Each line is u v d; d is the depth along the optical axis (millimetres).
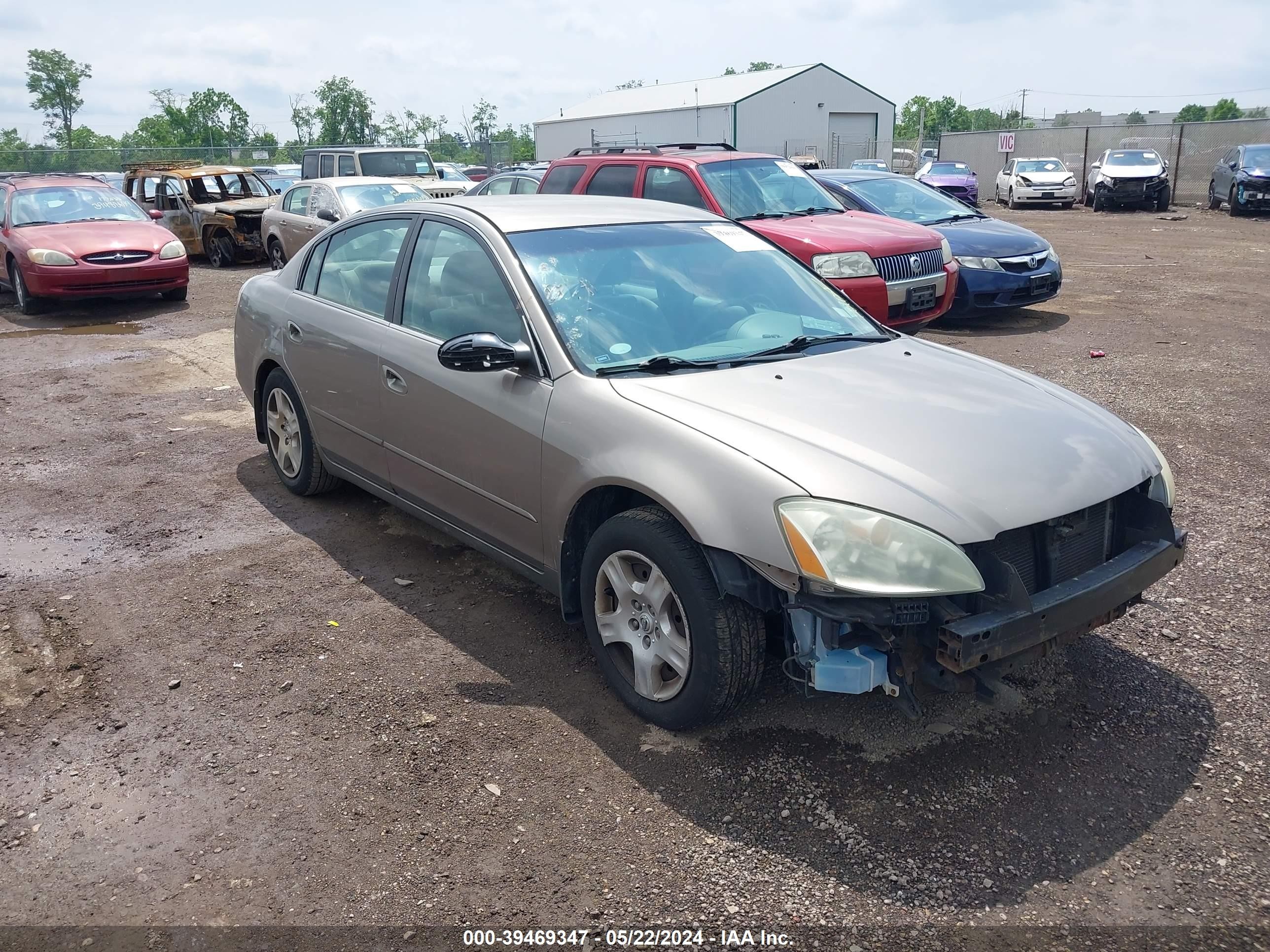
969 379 3717
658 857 2801
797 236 8469
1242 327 10156
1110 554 3287
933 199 11648
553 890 2688
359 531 5211
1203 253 16672
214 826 2969
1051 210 27703
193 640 4078
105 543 5113
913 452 3061
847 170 12352
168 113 68250
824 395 3416
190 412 7730
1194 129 28453
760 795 3043
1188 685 3594
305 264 5391
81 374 9227
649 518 3271
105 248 12617
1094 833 2848
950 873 2709
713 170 9234
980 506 2902
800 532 2830
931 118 97875
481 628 4152
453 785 3131
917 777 3105
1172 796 2996
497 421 3795
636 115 53156
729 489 2998
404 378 4301
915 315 8859
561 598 3717
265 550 4984
